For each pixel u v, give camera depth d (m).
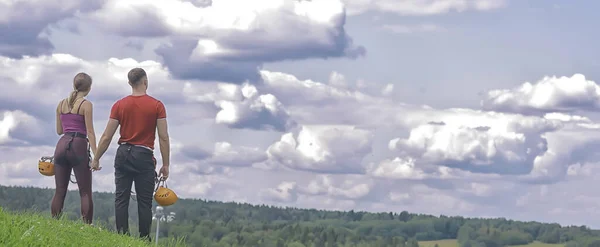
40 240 8.51
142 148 11.46
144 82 11.66
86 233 10.15
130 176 11.55
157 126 11.56
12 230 8.55
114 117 11.48
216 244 118.50
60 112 11.70
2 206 10.30
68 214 11.13
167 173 11.78
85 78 11.77
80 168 11.59
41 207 11.08
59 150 11.54
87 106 11.64
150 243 11.23
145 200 11.61
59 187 11.60
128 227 11.55
